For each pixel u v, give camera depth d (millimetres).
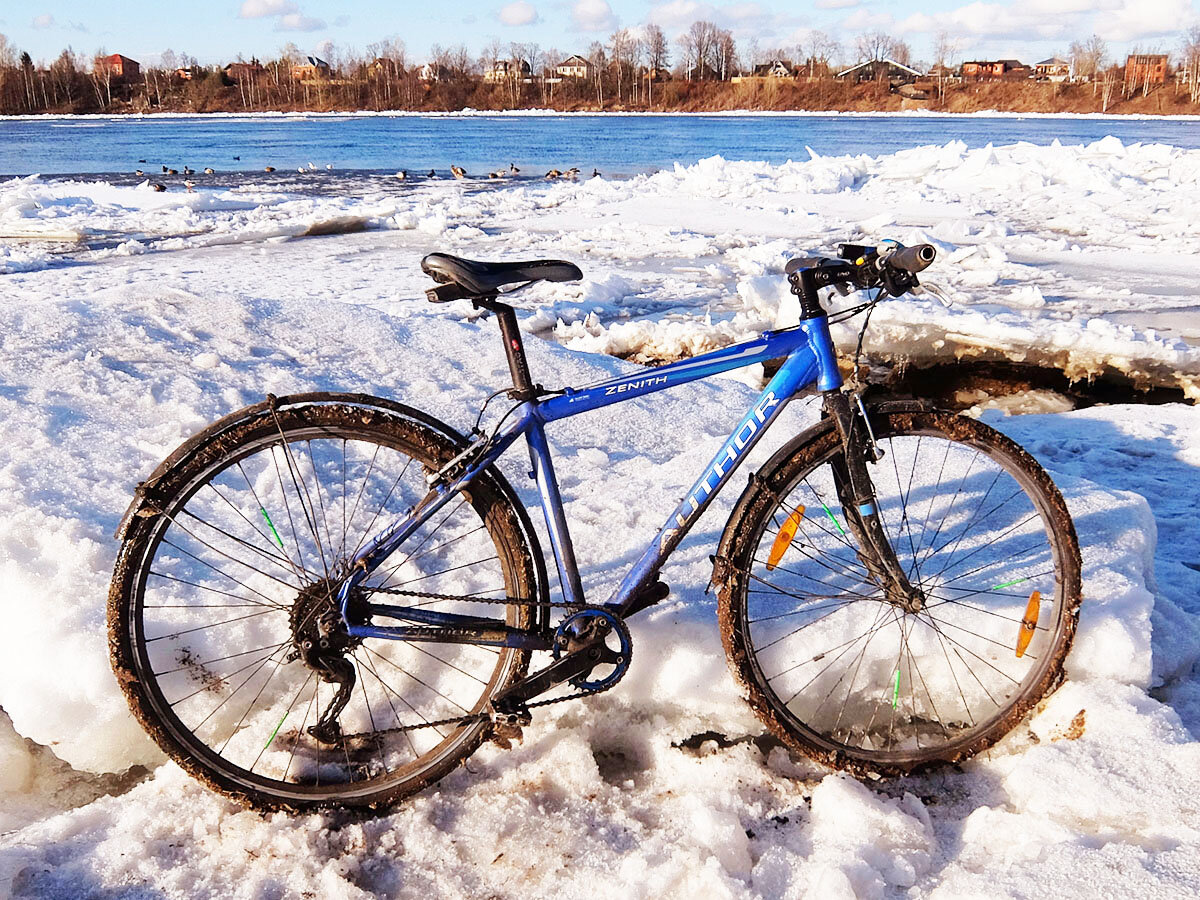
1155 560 3275
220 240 12164
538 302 8430
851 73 114750
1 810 2012
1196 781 1959
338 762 2100
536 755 2131
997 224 12703
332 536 2619
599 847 1896
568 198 16984
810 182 17266
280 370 3729
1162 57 99312
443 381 3986
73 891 1749
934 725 2350
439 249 11539
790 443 2029
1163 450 4512
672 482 3078
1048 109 94812
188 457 1834
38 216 14078
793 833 1970
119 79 126125
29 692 2059
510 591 2037
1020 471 2119
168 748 1868
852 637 2314
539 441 2004
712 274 9734
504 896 1788
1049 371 6395
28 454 2777
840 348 6867
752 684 2057
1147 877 1670
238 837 1883
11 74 115875
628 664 2082
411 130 61344
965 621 2350
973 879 1730
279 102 118875
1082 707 2172
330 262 10438
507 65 122938
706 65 120500
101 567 2311
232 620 2230
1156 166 17391
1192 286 8938
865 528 2053
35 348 3562
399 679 2270
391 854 1892
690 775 2127
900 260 1914
